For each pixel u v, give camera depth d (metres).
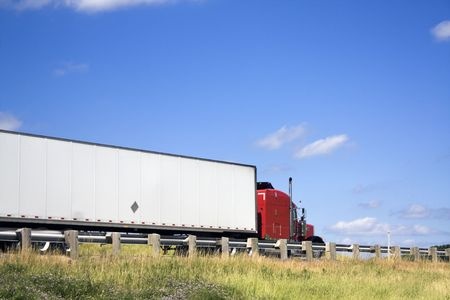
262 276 18.91
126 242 21.53
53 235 19.83
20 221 22.86
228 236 32.22
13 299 11.62
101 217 25.56
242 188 32.50
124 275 15.61
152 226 27.53
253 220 32.94
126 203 26.59
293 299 15.51
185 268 18.36
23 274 14.37
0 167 22.53
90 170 25.41
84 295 13.04
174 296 13.82
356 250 32.12
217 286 15.37
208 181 30.55
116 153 26.47
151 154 27.94
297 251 30.77
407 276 23.62
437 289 19.30
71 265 16.56
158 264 18.38
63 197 24.34
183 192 29.19
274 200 35.44
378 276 22.52
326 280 19.39
